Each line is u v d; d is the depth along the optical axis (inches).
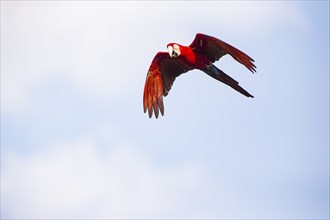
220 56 1330.0
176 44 1330.0
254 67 1300.4
